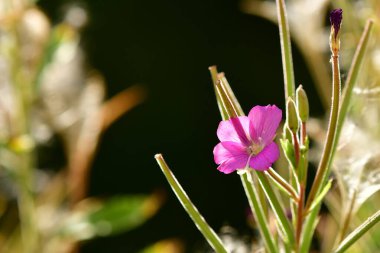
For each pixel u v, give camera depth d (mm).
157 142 1720
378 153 527
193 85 1741
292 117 422
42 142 833
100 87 826
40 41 771
